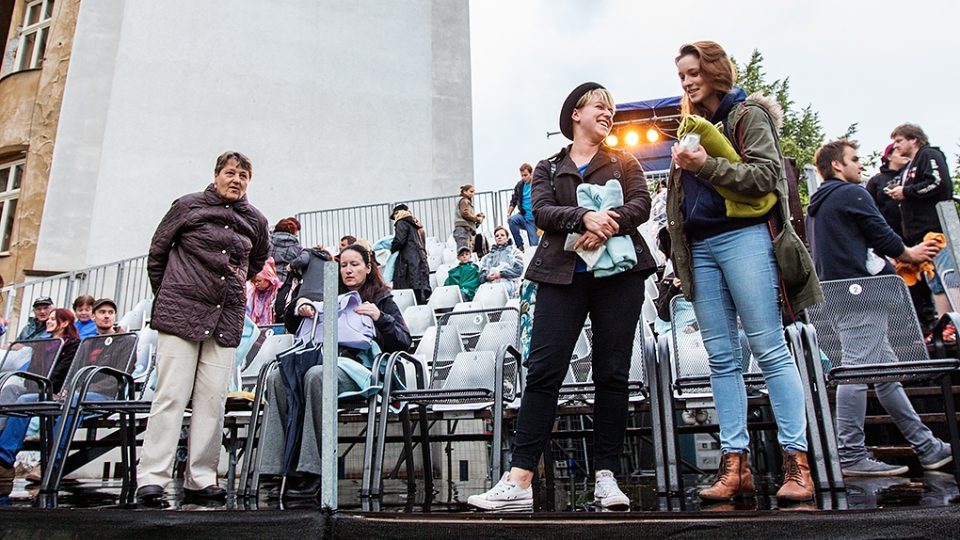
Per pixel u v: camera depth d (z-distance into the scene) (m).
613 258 2.80
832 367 3.50
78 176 13.98
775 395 2.83
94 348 4.93
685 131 2.85
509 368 4.21
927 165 4.70
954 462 3.14
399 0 18.53
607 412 2.92
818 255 4.07
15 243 13.70
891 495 2.66
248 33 16.45
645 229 7.20
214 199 4.08
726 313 2.99
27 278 13.25
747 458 2.92
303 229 15.48
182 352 3.82
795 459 2.75
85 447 5.04
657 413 3.22
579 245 2.84
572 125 3.24
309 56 17.08
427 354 5.56
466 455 6.56
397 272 8.60
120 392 4.43
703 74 3.04
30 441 5.45
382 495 3.58
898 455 4.29
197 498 3.59
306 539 2.62
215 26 16.11
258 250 4.35
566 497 3.23
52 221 13.61
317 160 16.59
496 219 13.70
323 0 17.59
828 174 4.16
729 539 2.29
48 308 7.28
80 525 2.98
